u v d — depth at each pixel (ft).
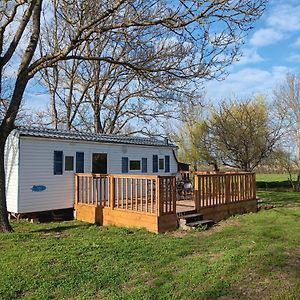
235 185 41.68
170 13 30.78
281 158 92.38
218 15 29.12
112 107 81.92
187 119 88.53
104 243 26.11
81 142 43.45
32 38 32.48
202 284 17.31
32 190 38.83
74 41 31.99
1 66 31.96
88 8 33.04
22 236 28.86
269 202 56.39
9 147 39.09
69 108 80.48
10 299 16.15
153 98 62.08
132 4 31.42
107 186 40.60
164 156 55.72
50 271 19.53
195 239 27.48
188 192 50.19
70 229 32.94
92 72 77.92
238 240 26.66
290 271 18.97
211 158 88.48
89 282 17.88
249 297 15.75
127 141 49.80
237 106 84.99
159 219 30.45
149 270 19.66
